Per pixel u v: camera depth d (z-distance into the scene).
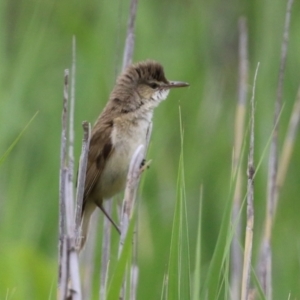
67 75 7.15
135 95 9.46
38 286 10.62
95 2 14.18
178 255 6.80
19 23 13.63
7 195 11.91
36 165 12.70
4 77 12.26
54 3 13.83
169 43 13.61
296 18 13.19
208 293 6.91
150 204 12.08
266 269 8.96
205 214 12.40
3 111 11.88
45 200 12.27
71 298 6.49
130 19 9.68
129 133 9.34
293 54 12.97
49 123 12.90
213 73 13.66
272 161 9.46
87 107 12.67
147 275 11.34
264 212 11.52
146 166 7.60
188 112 13.02
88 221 9.36
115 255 11.05
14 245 10.88
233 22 14.42
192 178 12.52
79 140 12.38
